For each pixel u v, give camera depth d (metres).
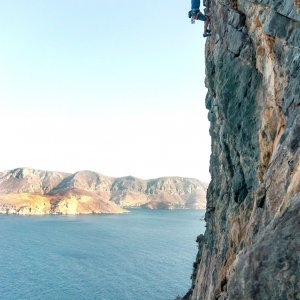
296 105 12.10
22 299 78.56
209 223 33.00
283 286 7.57
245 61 19.59
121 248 160.00
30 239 185.75
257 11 16.97
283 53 14.34
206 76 31.86
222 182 28.11
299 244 7.61
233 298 8.77
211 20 25.55
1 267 112.62
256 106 18.41
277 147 12.32
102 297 81.12
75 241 181.38
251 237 12.38
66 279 97.38
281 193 10.49
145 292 86.06
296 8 12.82
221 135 25.95
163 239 197.00
